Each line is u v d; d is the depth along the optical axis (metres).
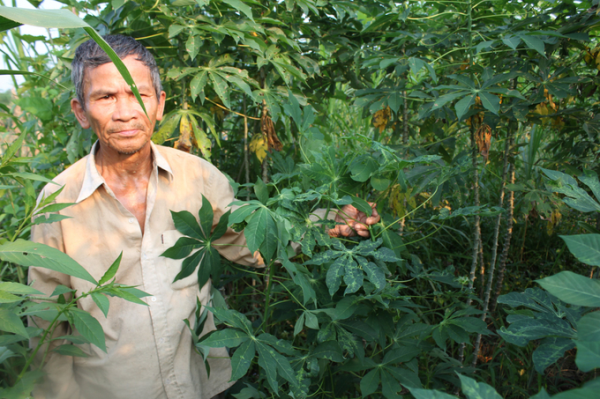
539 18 1.56
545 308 0.93
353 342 1.28
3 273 1.54
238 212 1.11
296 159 2.13
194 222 1.23
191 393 1.33
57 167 2.10
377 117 1.88
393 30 2.04
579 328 0.56
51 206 0.83
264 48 1.74
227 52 1.89
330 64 2.25
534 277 2.39
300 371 1.24
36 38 1.95
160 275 1.27
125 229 1.22
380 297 1.25
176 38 1.79
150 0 1.59
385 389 1.26
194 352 1.38
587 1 1.50
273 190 1.99
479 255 2.30
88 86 1.11
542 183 1.97
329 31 2.06
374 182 1.25
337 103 3.42
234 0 1.50
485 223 2.58
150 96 1.17
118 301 1.23
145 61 1.15
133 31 1.68
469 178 2.05
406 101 1.91
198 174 1.39
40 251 0.68
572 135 1.98
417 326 1.40
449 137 1.92
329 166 1.27
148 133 1.18
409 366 1.31
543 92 1.55
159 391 1.28
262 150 1.90
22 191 1.69
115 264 0.75
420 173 1.60
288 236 1.16
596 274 1.54
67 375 1.25
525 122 1.72
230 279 1.68
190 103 1.92
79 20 0.50
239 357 1.08
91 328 0.79
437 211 2.37
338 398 1.47
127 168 1.25
